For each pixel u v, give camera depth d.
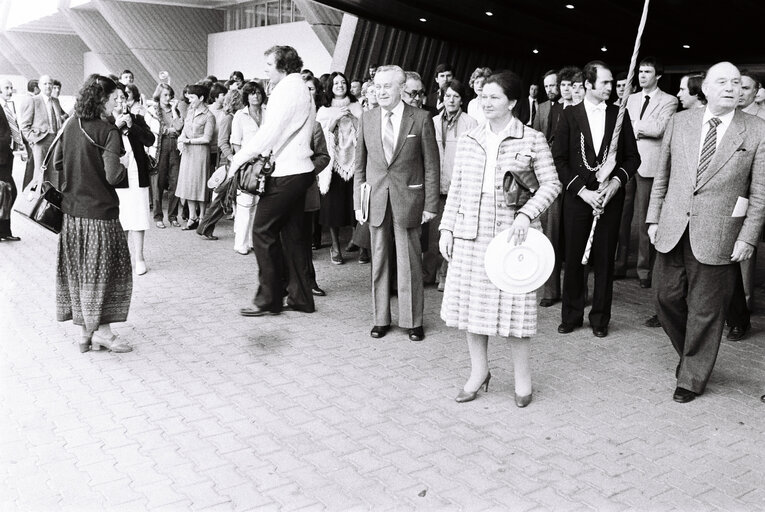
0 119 8.53
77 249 4.87
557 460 3.63
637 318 6.11
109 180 4.77
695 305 4.34
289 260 6.03
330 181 7.62
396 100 5.27
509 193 3.99
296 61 5.74
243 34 24.80
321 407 4.22
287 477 3.43
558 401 4.36
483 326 4.12
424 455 3.66
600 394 4.48
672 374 4.84
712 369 4.44
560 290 6.69
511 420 4.09
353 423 4.02
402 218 5.26
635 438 3.88
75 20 26.70
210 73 26.70
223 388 4.48
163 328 5.63
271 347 5.24
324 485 3.36
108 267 4.92
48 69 34.16
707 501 3.27
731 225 4.22
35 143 9.89
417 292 5.40
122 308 5.07
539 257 4.01
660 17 13.55
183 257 8.09
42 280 6.98
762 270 8.01
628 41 16.98
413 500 3.24
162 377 4.64
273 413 4.13
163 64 25.84
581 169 5.39
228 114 9.01
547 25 14.45
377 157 5.28
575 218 5.50
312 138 6.02
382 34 15.07
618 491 3.34
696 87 5.93
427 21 14.33
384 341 5.42
